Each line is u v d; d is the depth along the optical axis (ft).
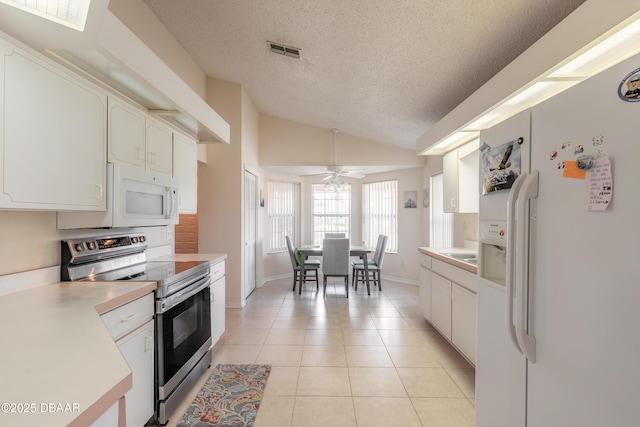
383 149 16.83
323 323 11.51
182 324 6.68
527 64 5.26
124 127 6.25
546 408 3.27
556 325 3.09
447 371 7.99
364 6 6.45
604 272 2.56
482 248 4.87
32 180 4.26
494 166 4.46
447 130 9.08
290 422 6.02
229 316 12.30
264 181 18.34
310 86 11.58
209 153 13.57
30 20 3.60
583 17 4.00
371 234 20.12
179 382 6.51
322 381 7.50
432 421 6.06
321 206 20.79
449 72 8.22
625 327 2.37
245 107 14.23
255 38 9.11
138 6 8.41
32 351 2.74
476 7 5.70
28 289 5.17
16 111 4.03
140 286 5.39
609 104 2.54
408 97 10.43
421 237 17.47
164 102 6.51
